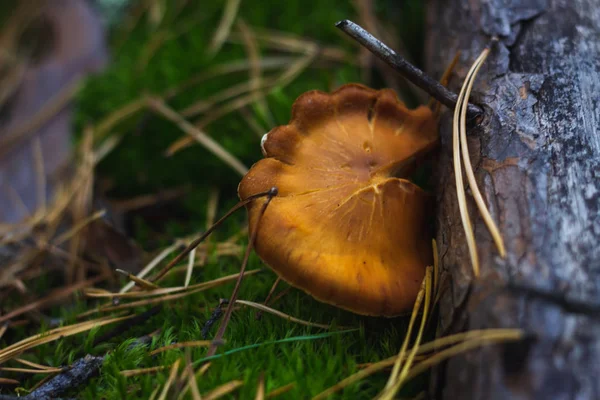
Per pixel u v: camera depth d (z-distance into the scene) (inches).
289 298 12.9
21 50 18.6
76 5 19.1
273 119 15.4
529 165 12.1
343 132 12.7
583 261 11.5
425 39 15.7
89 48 17.9
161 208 15.8
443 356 11.4
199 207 15.5
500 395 11.1
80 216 14.9
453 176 12.6
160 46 17.1
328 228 12.2
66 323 13.3
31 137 16.1
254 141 15.5
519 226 11.8
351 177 12.5
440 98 12.8
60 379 12.3
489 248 11.8
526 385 11.1
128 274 12.9
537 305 11.3
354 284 12.0
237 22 16.9
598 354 11.1
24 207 15.3
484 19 13.6
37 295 14.1
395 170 12.8
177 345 12.3
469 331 11.5
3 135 16.2
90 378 12.3
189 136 15.3
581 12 13.3
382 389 11.9
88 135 16.0
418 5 16.7
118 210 15.5
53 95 16.8
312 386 11.8
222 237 14.5
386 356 12.2
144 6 19.0
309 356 12.1
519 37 13.3
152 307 13.3
